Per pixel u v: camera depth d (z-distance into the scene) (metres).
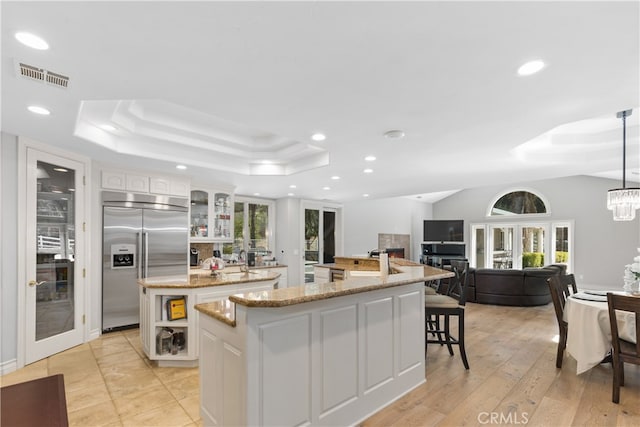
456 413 2.49
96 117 3.14
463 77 2.05
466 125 2.91
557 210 9.27
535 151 4.30
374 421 2.39
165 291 3.31
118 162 4.18
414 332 2.92
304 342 2.11
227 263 6.19
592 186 8.77
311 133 3.12
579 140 4.13
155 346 3.29
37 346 3.40
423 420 2.40
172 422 2.36
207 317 2.24
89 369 3.23
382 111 2.59
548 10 1.43
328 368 2.23
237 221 6.91
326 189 6.34
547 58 1.83
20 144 3.19
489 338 4.32
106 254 4.30
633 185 8.24
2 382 2.93
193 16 1.44
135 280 4.55
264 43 1.67
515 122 2.83
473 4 1.39
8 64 1.85
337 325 2.29
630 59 1.84
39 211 3.45
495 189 10.53
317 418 2.16
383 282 2.53
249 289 3.70
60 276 3.69
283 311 2.00
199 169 4.57
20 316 3.23
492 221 10.51
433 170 4.73
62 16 1.42
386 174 4.98
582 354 3.03
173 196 4.94
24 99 2.31
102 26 1.50
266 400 1.91
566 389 2.87
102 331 4.28
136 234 4.56
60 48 1.69
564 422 2.37
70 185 3.76
